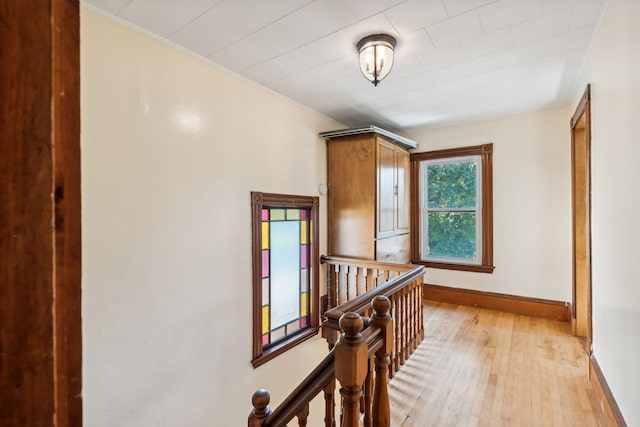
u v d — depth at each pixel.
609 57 1.65
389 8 1.65
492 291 3.63
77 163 0.39
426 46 2.04
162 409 1.95
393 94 2.88
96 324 1.66
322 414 2.74
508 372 2.22
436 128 4.02
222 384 2.32
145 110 1.87
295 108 3.06
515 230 3.49
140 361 1.84
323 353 3.35
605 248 1.77
